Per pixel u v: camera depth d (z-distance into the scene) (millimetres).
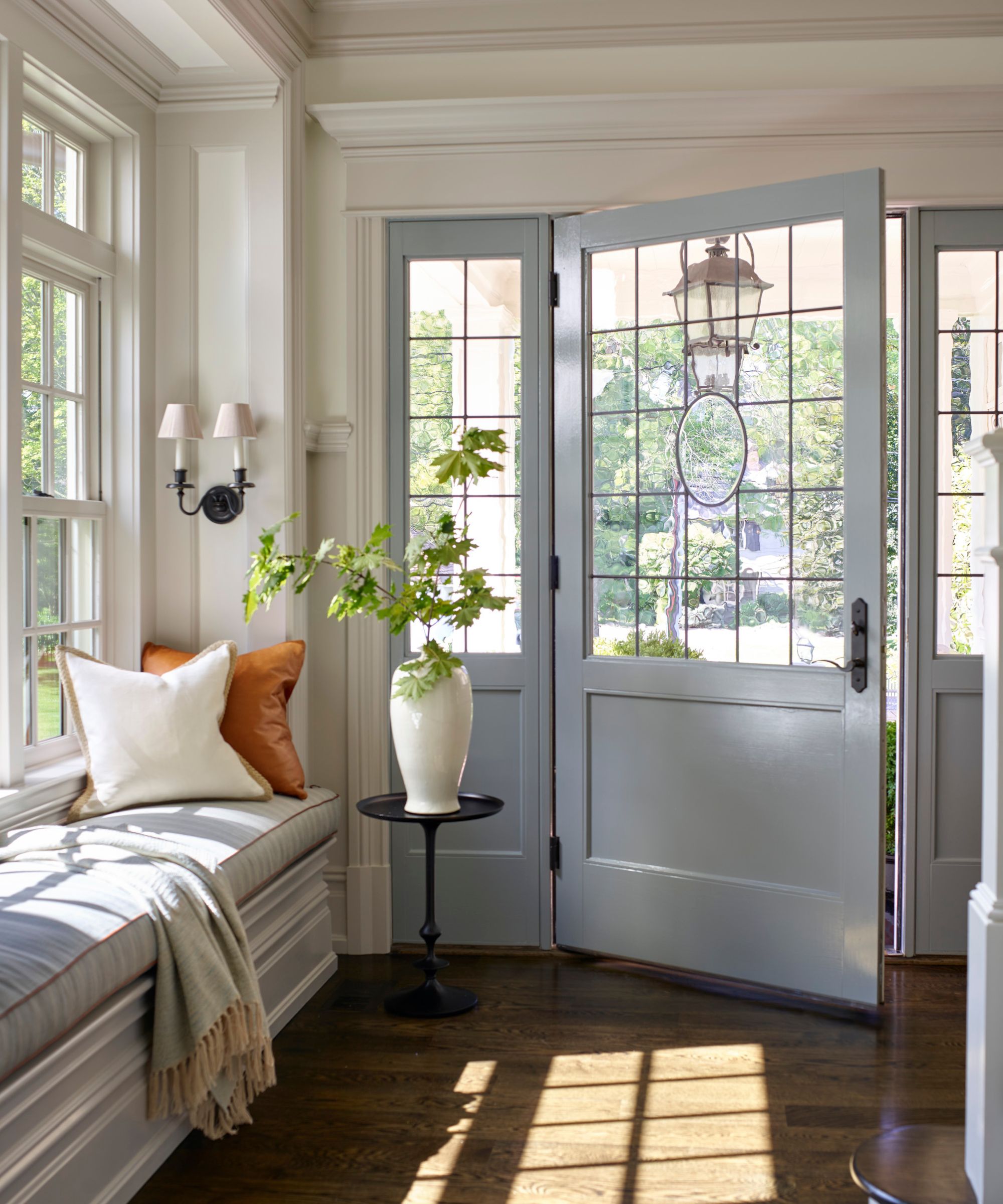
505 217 3936
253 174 3736
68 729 3447
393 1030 3266
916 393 3877
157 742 3166
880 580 3367
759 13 3828
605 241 3814
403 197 3938
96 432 3643
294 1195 2371
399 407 3984
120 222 3643
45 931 2170
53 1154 2090
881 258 3348
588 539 3910
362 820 3982
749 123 3799
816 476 3520
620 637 3877
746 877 3615
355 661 3979
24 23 2969
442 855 3998
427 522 4008
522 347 3945
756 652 3633
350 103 3826
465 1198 2359
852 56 3832
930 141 3764
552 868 3988
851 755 3406
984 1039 1932
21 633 2965
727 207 3598
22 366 3262
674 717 3742
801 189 3473
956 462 3904
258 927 3146
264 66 3619
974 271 3871
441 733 3326
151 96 3699
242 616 3764
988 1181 1904
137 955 2299
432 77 3953
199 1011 2383
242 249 3760
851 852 3412
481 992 3586
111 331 3639
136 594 3656
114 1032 2301
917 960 3893
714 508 3701
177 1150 2568
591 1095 2834
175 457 3779
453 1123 2688
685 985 3662
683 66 3879
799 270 3523
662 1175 2445
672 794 3748
